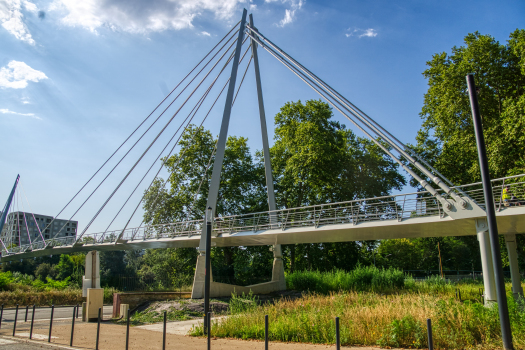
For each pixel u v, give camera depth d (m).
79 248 41.88
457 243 68.50
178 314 20.86
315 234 25.91
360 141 49.75
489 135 29.91
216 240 31.41
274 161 49.22
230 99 35.38
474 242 43.94
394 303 14.54
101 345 11.55
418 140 41.56
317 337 11.23
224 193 48.16
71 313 24.06
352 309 13.52
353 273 30.83
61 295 32.25
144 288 51.03
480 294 22.14
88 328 16.02
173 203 46.94
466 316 10.38
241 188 49.69
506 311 8.16
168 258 51.78
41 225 144.25
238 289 30.19
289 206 49.72
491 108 32.75
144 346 11.25
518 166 28.34
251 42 43.88
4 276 36.53
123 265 68.38
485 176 8.91
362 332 10.81
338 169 42.44
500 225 19.62
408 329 10.06
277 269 34.06
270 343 11.36
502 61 31.64
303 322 12.23
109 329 15.75
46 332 14.66
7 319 20.34
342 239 28.66
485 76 31.98
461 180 36.53
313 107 45.41
